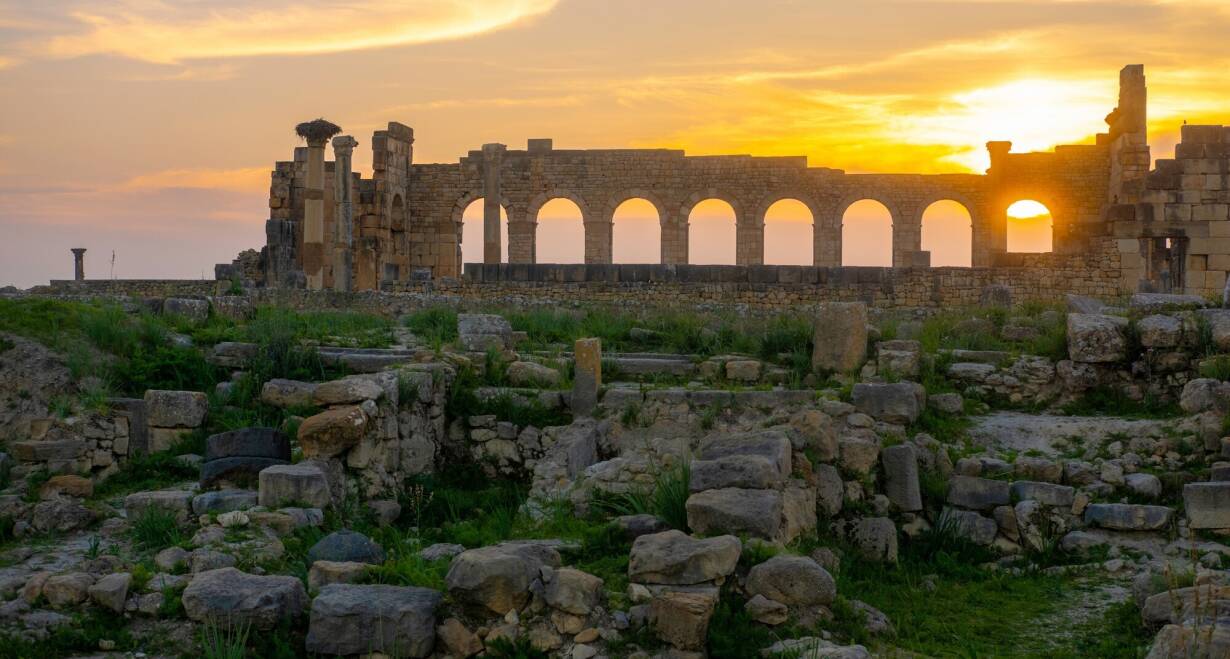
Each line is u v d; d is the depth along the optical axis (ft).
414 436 45.39
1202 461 41.55
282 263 120.37
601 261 152.46
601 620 27.86
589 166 152.76
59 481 40.50
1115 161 136.56
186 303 60.90
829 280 99.96
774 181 150.61
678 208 151.84
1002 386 50.49
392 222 150.10
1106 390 49.85
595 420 47.42
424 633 27.35
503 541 35.96
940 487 41.39
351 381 42.86
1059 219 148.15
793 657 26.21
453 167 153.89
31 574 32.24
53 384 46.96
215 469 39.14
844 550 38.01
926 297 100.37
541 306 81.10
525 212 153.48
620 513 37.22
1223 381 45.98
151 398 45.14
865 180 150.30
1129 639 30.14
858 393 44.96
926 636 31.07
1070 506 40.04
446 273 153.89
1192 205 112.16
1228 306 54.70
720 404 46.60
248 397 49.21
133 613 28.96
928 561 38.99
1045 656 29.86
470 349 55.83
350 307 84.74
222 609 28.04
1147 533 38.52
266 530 34.47
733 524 31.14
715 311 73.87
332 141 121.60
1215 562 35.70
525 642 27.48
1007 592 35.91
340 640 27.32
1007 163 149.18
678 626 27.02
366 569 30.09
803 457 38.22
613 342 62.44
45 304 51.83
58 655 27.48
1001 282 103.09
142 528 35.45
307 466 38.34
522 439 48.16
